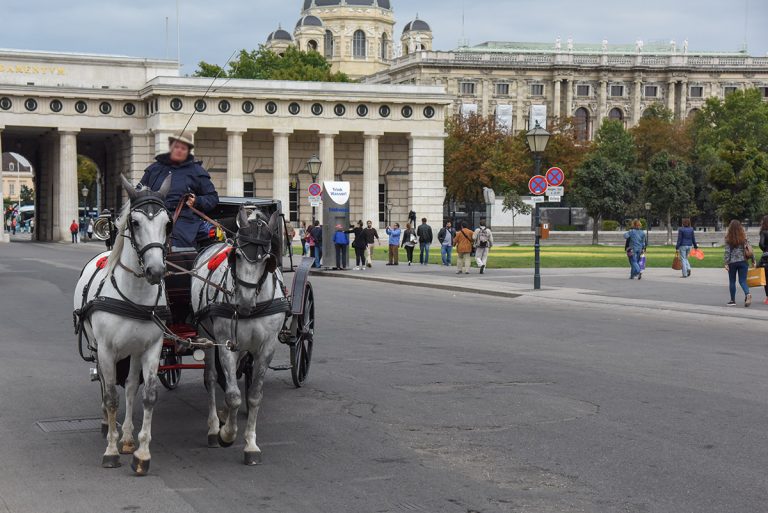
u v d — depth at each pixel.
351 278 41.69
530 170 115.06
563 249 69.75
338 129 88.12
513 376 14.95
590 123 176.50
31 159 101.62
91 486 8.86
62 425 11.50
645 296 30.12
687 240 38.56
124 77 90.69
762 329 22.05
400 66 170.75
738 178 88.50
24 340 19.36
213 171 88.31
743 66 178.00
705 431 10.97
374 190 89.38
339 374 15.17
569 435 10.80
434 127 90.50
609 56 176.00
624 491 8.58
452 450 10.16
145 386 9.44
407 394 13.44
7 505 8.25
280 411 12.35
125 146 90.81
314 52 129.38
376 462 9.70
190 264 11.23
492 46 186.12
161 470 9.46
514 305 28.23
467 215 111.69
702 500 8.28
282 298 10.39
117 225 9.82
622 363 16.36
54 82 88.44
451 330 21.34
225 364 9.83
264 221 9.92
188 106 84.06
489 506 8.17
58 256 57.66
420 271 44.50
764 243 27.19
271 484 8.93
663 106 161.50
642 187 93.38
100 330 9.47
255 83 85.50
